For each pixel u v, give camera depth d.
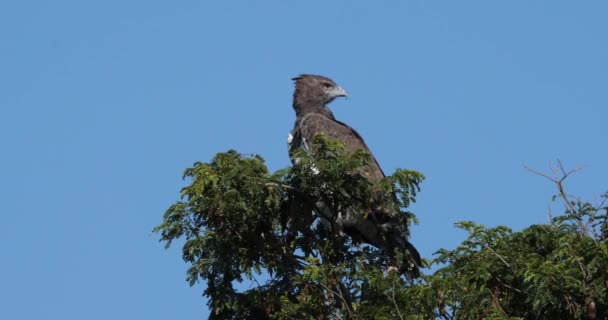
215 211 14.30
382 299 14.38
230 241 14.79
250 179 14.30
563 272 12.84
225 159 14.54
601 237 14.27
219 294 15.16
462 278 13.56
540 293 12.92
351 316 14.02
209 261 14.99
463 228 13.97
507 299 13.64
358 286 14.53
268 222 14.87
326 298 14.33
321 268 14.22
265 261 15.20
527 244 14.08
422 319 13.42
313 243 15.26
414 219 15.22
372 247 16.20
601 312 13.30
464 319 13.45
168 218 14.70
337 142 14.59
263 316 15.51
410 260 16.33
